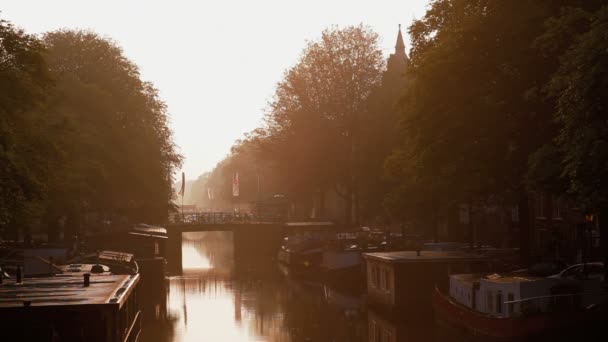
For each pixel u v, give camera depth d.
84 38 80.62
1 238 53.91
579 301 33.81
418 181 49.59
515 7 40.16
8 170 35.72
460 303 40.69
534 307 33.91
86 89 72.38
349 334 44.28
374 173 81.50
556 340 33.22
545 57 37.50
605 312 32.91
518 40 39.84
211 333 45.72
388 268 47.62
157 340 43.69
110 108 73.62
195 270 88.12
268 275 80.75
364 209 88.62
